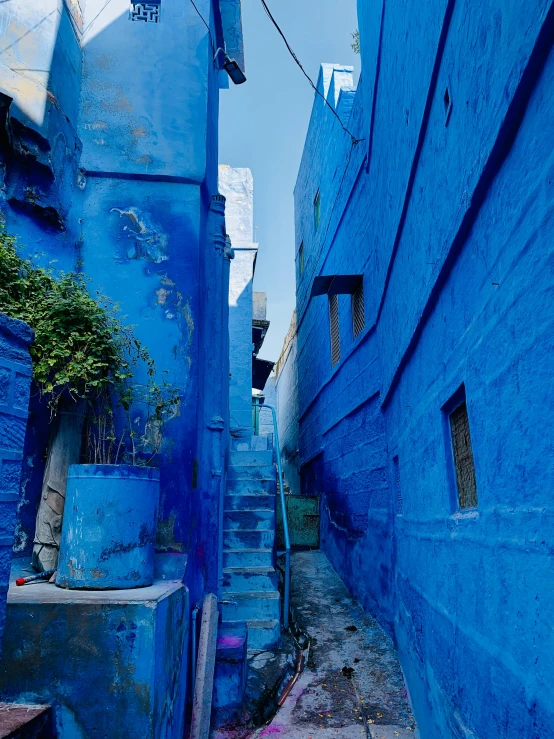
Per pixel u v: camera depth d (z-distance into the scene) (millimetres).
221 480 5336
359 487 7422
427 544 3619
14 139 3879
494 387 2115
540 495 1663
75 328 3506
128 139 4648
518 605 1845
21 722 2385
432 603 3416
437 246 3037
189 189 4676
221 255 5539
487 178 2158
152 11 5004
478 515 2354
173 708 3070
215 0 5488
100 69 4754
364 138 6945
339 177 9086
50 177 4090
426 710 3568
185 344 4336
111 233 4457
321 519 10797
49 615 2688
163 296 4387
